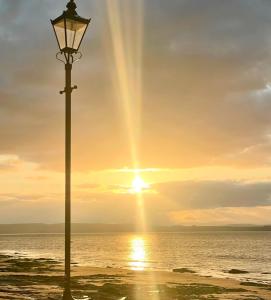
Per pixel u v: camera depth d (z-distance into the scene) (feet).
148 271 165.37
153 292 94.32
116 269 172.35
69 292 29.43
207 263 234.58
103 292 91.61
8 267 177.37
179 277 142.51
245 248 415.85
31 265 191.93
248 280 145.38
